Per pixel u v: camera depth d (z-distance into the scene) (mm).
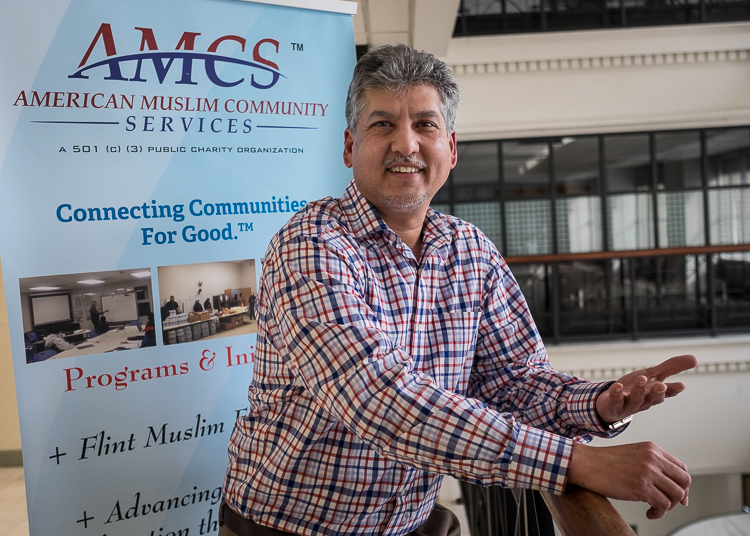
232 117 1587
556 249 5672
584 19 5145
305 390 1011
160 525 1525
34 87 1358
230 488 1151
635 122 5285
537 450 787
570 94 5281
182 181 1528
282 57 1651
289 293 952
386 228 1067
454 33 5117
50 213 1382
